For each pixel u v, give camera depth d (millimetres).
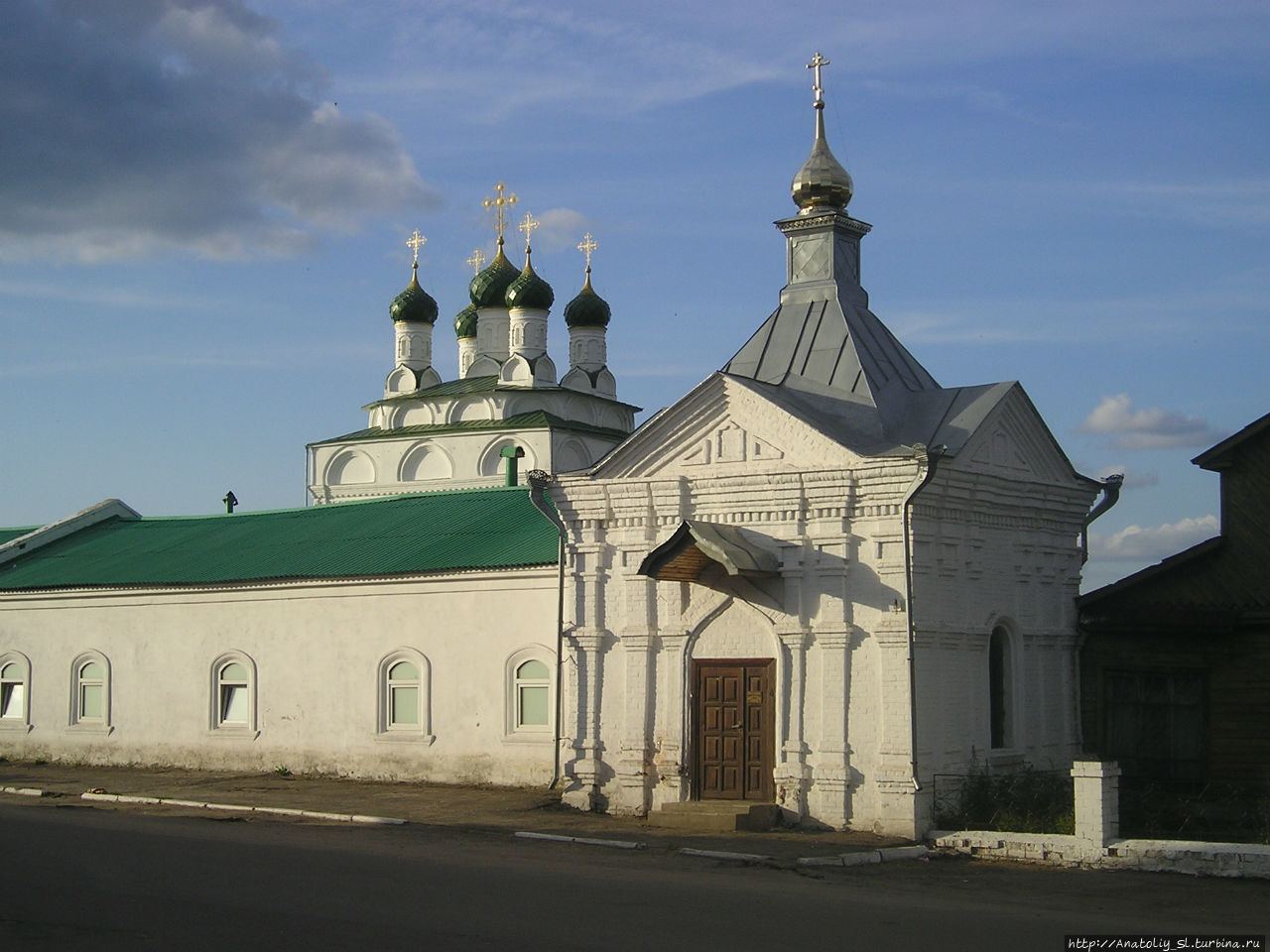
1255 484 26312
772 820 24656
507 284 70188
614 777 27125
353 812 26969
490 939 14391
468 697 31734
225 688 35719
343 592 33812
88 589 37906
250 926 14984
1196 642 26250
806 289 28906
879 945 14523
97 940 14359
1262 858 19719
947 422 25984
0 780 33781
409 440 67125
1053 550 27516
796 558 25266
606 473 27562
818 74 29859
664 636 26688
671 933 14812
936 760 24375
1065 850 21266
